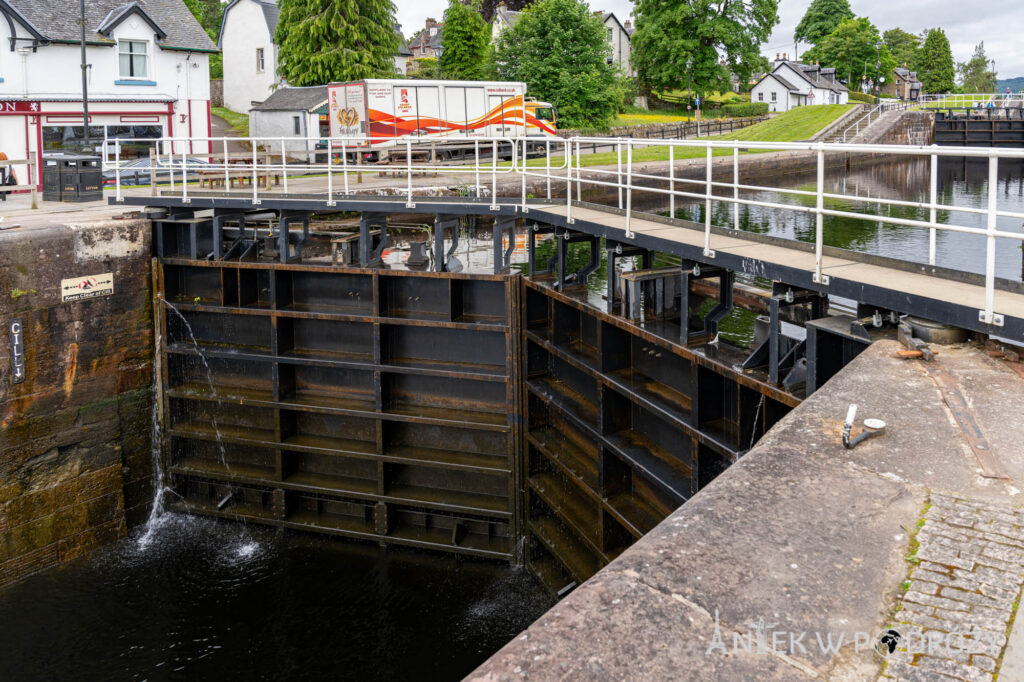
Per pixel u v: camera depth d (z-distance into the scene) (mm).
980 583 3592
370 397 16641
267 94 59438
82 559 15719
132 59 33906
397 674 12359
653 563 3738
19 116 30656
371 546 16047
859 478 4520
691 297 12773
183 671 12453
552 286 14648
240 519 16844
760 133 55625
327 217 21484
